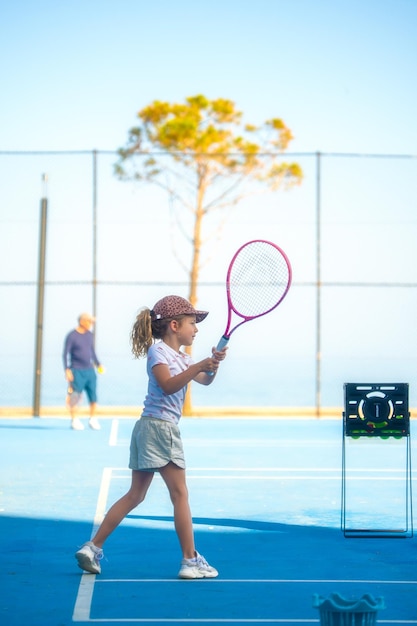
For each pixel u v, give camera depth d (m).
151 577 9.46
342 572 9.77
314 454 19.80
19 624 7.97
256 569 9.84
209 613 8.30
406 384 11.87
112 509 9.52
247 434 23.67
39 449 20.19
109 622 8.04
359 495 14.63
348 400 11.90
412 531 11.66
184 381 9.12
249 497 14.34
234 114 34.31
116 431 23.97
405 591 9.06
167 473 9.41
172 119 33.78
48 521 12.30
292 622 8.07
